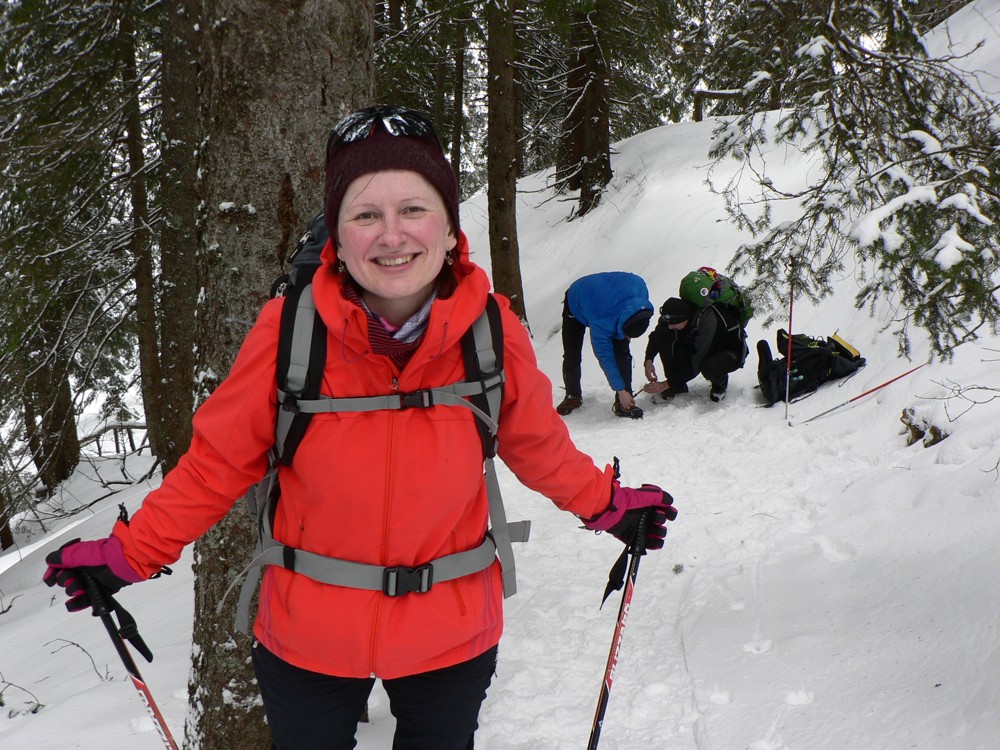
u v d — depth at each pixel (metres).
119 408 13.45
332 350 1.39
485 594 1.57
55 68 7.27
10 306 7.52
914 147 3.30
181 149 6.98
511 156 9.71
